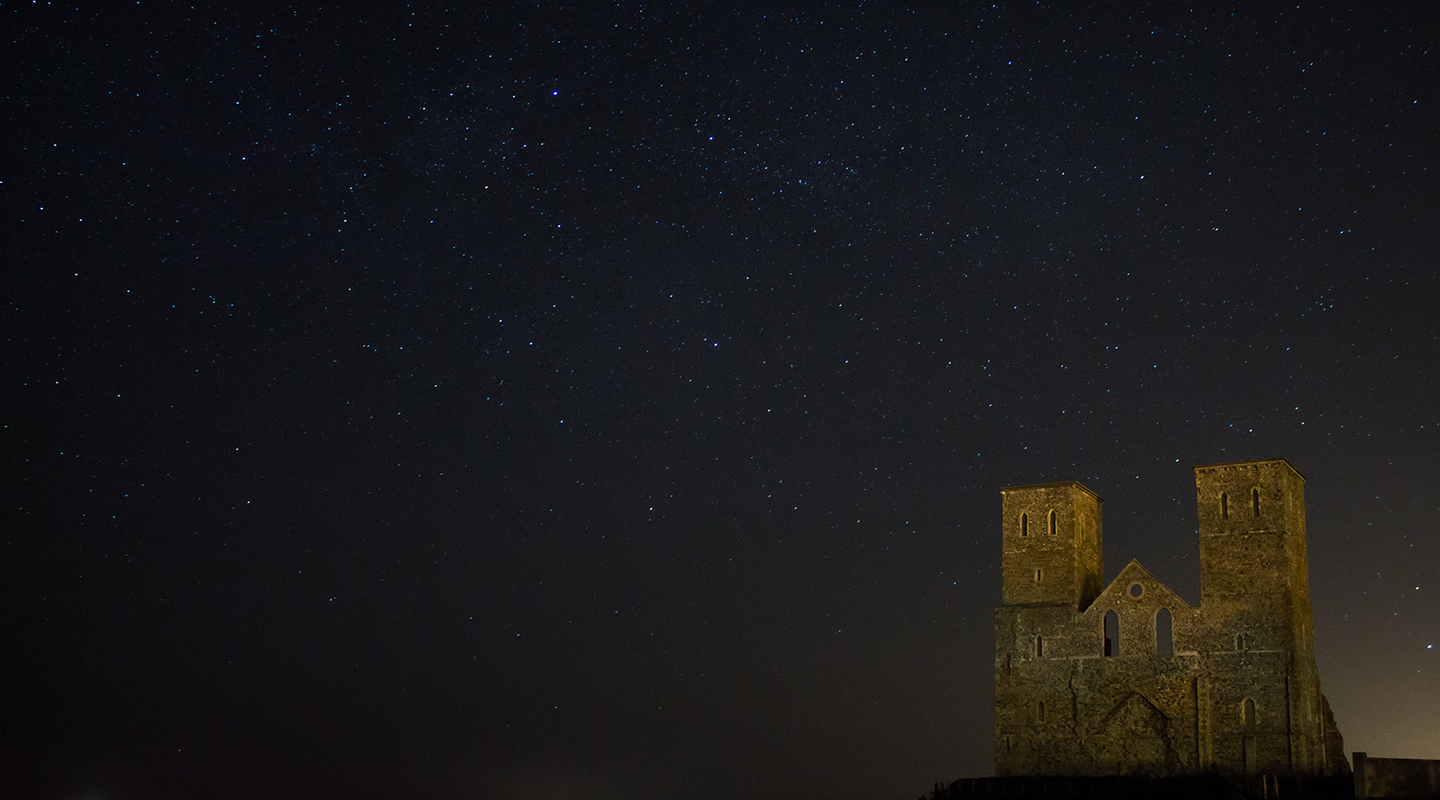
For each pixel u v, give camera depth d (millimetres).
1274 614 66750
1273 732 65062
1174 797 61219
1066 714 70750
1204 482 70750
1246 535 68688
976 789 65250
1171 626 69312
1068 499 74562
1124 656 70062
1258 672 66250
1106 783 64562
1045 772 70312
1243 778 63969
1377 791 44531
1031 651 72812
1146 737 68062
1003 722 72438
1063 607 72562
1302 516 71875
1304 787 61594
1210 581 68938
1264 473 69188
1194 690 67562
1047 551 74312
